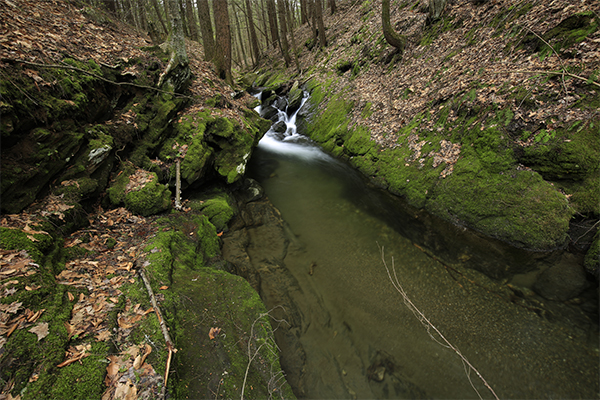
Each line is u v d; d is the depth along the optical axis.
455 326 4.04
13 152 3.92
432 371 3.54
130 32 10.75
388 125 8.88
